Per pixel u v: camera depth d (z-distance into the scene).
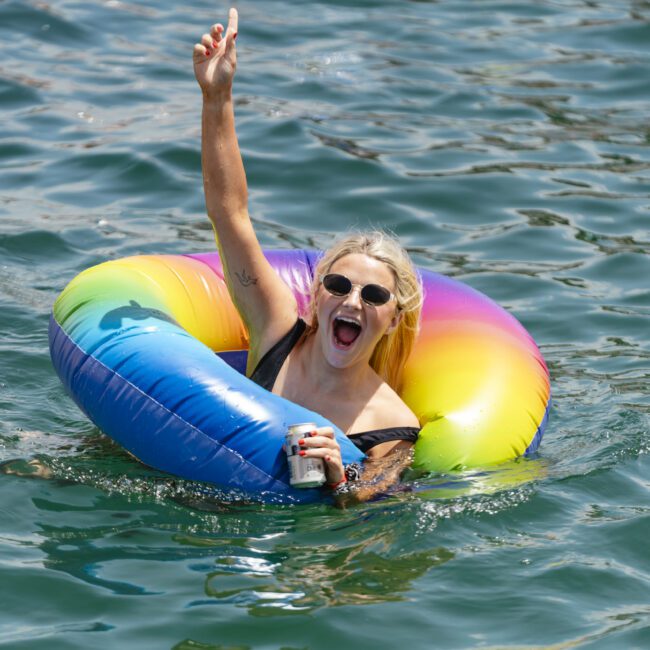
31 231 24.14
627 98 33.28
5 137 28.91
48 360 19.09
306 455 13.73
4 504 13.83
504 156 28.97
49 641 11.17
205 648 11.16
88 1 39.12
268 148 28.58
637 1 41.94
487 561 12.98
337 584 12.38
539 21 39.78
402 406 15.66
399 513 13.91
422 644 11.36
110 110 30.83
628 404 18.08
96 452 15.34
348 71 34.38
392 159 28.38
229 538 13.27
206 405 14.19
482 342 16.89
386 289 15.04
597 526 13.91
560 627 11.77
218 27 15.25
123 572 12.47
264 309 15.84
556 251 24.36
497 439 15.35
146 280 17.02
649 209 26.42
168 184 26.92
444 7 41.12
